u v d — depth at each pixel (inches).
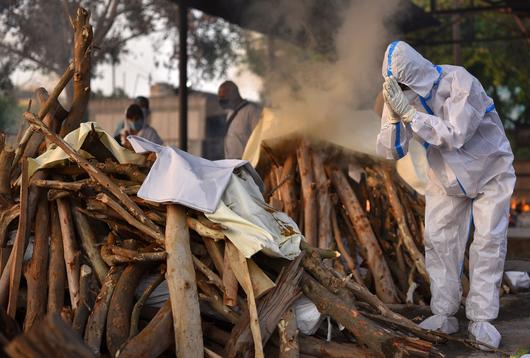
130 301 146.6
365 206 250.7
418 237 244.8
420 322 202.5
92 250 157.0
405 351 142.7
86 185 160.4
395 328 170.2
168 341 139.9
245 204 158.7
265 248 147.2
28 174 163.9
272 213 166.2
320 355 149.9
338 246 236.4
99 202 158.9
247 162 175.2
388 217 248.4
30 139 178.9
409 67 168.7
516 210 609.0
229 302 146.6
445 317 185.5
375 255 232.5
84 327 145.4
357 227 238.2
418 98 173.9
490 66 1071.6
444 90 170.7
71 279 152.6
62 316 147.4
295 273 154.6
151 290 148.8
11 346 92.0
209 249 153.9
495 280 176.4
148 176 159.5
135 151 173.0
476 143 174.4
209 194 154.8
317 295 153.5
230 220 151.3
